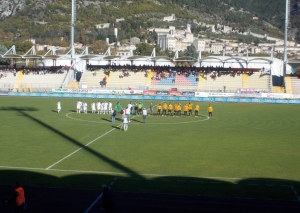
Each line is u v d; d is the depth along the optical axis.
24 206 19.56
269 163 31.08
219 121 55.12
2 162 30.47
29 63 155.00
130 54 121.31
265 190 24.31
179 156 33.16
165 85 103.19
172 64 124.06
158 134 43.88
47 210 20.48
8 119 54.31
